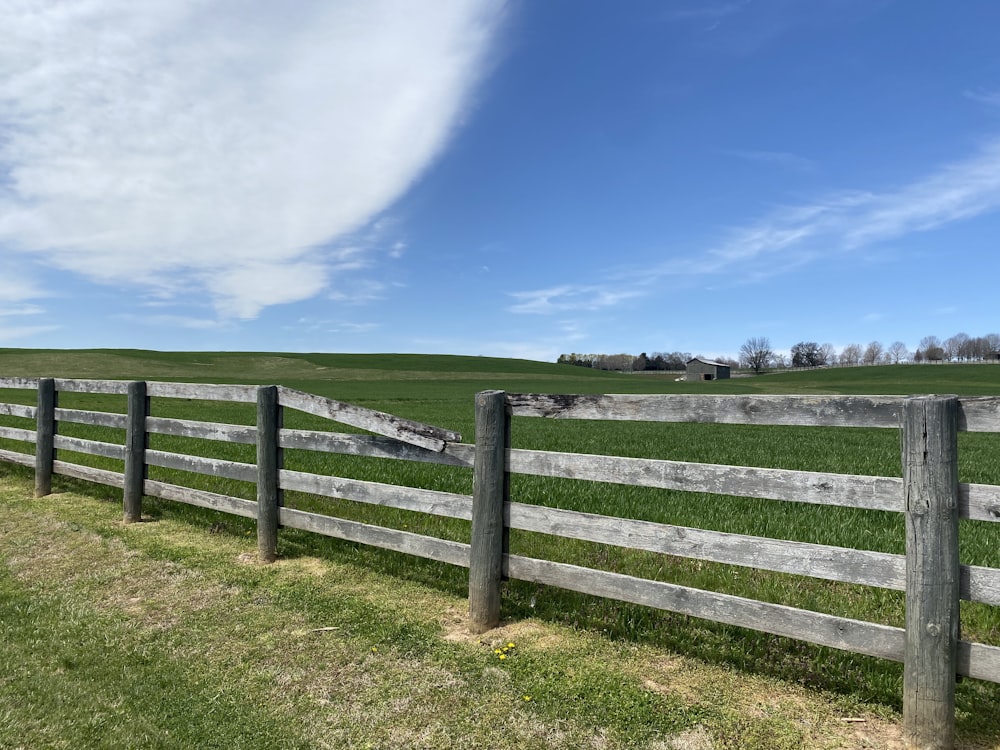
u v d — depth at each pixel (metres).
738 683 3.17
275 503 5.11
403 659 3.41
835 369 115.62
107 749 2.63
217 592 4.38
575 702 2.98
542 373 93.62
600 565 4.92
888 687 3.10
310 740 2.71
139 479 6.28
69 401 28.16
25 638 3.64
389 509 6.71
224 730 2.77
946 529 2.54
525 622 3.91
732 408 3.11
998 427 2.46
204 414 23.22
